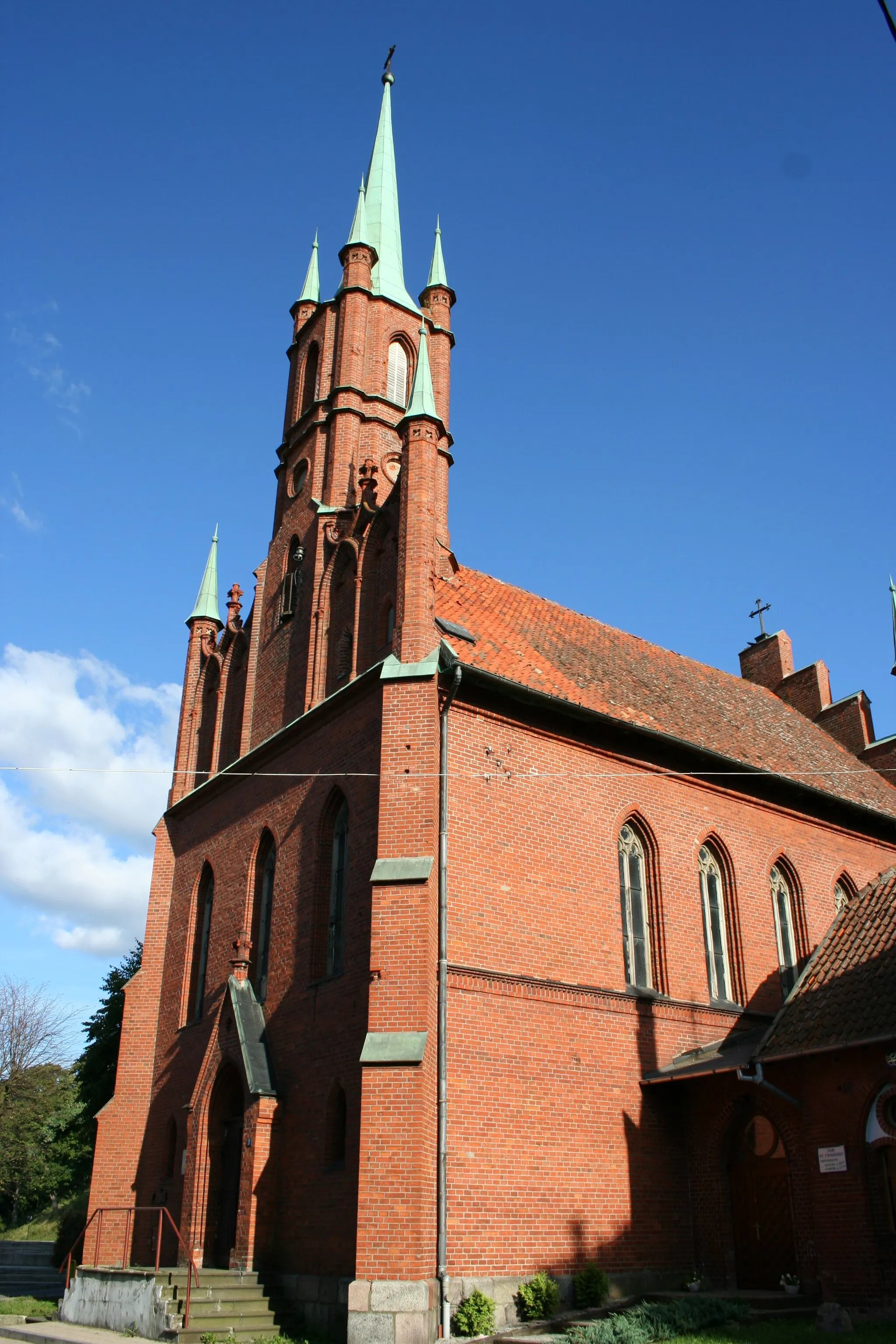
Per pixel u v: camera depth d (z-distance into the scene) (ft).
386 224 119.65
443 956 67.51
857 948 75.41
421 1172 59.67
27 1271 127.34
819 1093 68.54
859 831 107.55
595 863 79.82
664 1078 75.61
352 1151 65.57
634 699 95.35
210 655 110.83
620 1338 54.03
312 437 102.83
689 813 89.76
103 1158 93.86
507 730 77.46
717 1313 60.18
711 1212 74.84
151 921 102.94
